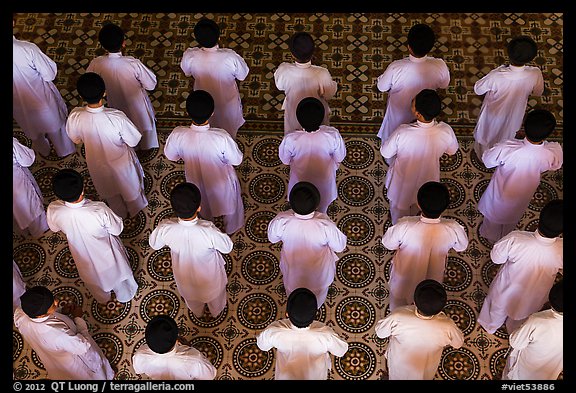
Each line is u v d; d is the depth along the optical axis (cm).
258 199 615
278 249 583
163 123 670
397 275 500
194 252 468
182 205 437
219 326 540
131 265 575
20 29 745
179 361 401
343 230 594
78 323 462
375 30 742
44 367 517
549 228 432
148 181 628
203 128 501
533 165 504
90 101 498
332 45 731
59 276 568
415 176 536
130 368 521
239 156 522
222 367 519
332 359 519
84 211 466
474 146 643
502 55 717
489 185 553
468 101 682
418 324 412
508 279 479
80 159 644
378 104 682
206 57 564
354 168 633
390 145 518
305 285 503
